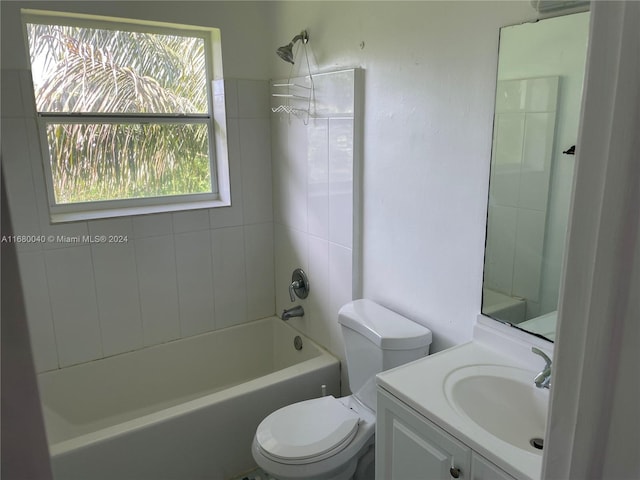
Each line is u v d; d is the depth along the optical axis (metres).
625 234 0.66
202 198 2.95
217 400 2.24
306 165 2.61
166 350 2.81
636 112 0.63
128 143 2.66
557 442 0.76
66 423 2.53
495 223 1.65
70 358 2.54
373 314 2.11
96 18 2.38
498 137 1.60
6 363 0.48
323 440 1.89
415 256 2.02
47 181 2.47
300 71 2.55
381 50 2.02
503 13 1.53
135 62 2.61
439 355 1.69
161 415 2.13
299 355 2.90
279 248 3.03
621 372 0.68
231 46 2.70
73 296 2.49
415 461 1.48
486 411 1.50
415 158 1.94
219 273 2.93
